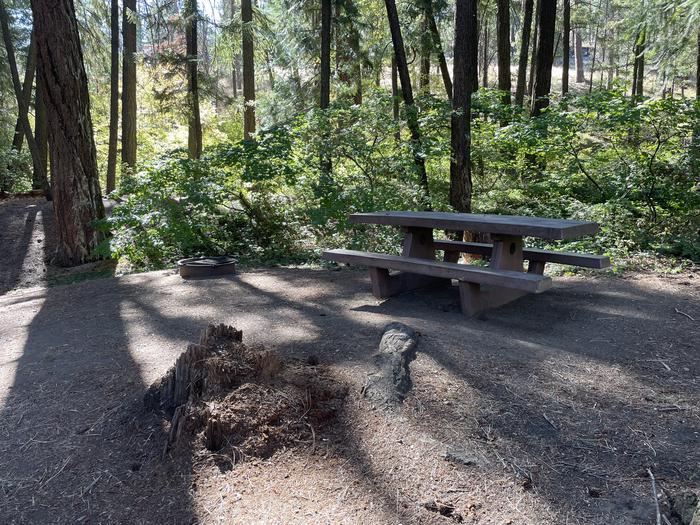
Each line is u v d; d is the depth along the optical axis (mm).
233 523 2344
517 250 4840
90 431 3023
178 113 15812
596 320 4395
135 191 8812
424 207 8656
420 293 5371
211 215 9133
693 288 5289
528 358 3521
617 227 7598
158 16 15023
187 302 5465
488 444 2691
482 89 11297
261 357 3096
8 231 11914
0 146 23734
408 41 14664
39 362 4016
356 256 5273
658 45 12812
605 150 9695
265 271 7059
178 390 3064
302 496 2463
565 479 2465
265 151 8508
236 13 17719
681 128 8203
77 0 18172
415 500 2396
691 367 3471
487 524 2254
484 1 18781
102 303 5719
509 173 11312
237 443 2734
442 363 3373
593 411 2943
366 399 3033
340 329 4172
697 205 8117
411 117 9266
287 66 18125
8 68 21531
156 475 2668
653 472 2479
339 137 8836
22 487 2646
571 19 27547
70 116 9391
